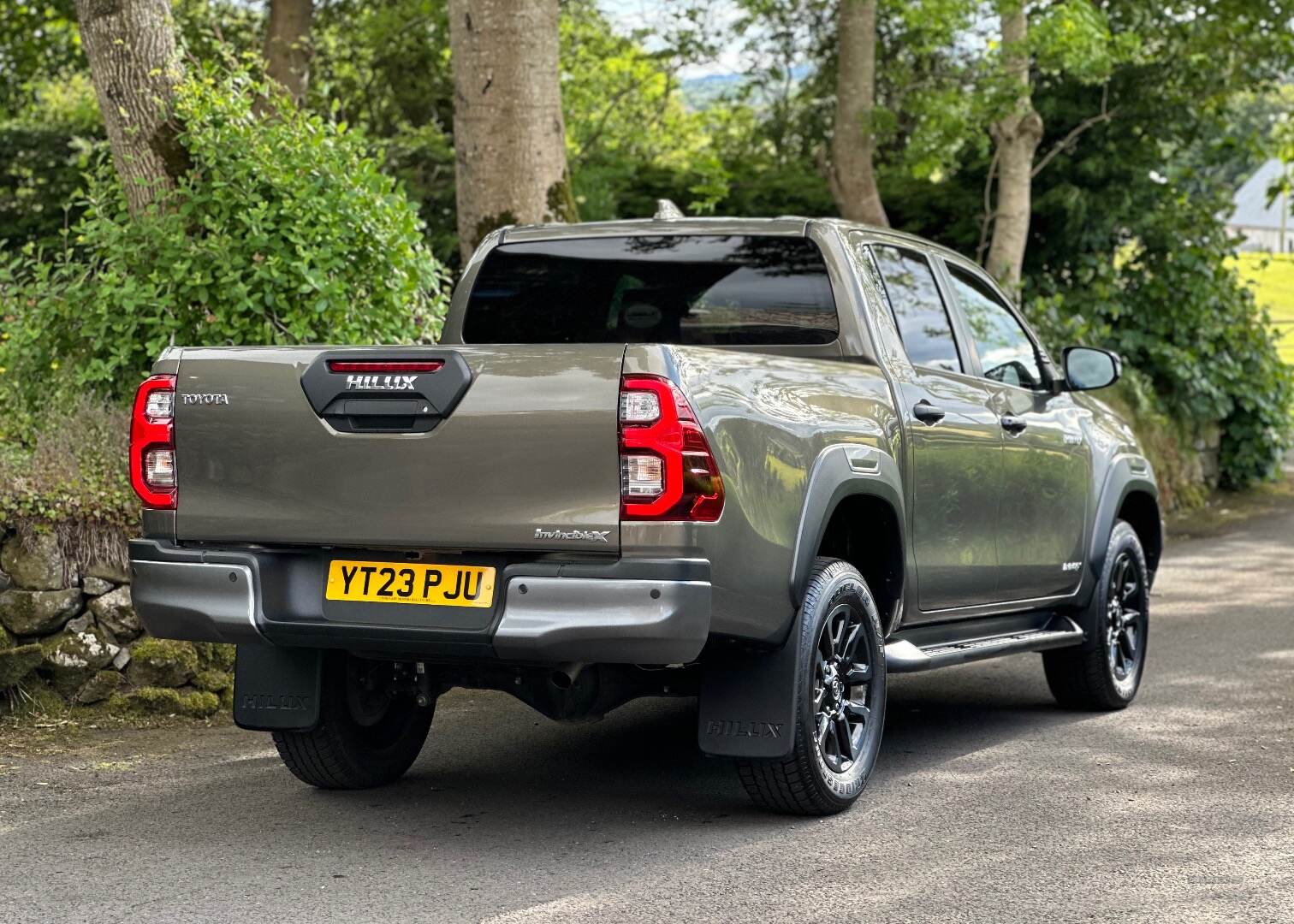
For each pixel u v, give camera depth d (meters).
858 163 16.08
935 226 19.12
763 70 21.05
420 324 8.84
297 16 16.30
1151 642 8.67
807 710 4.82
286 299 8.28
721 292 5.72
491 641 4.28
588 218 17.50
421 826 4.96
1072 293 16.94
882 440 5.30
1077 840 4.77
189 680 6.73
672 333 5.77
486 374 4.30
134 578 4.69
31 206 18.25
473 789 5.48
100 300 8.02
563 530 4.23
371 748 5.45
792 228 5.67
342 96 21.52
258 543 4.61
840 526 5.50
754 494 4.47
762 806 5.02
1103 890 4.27
